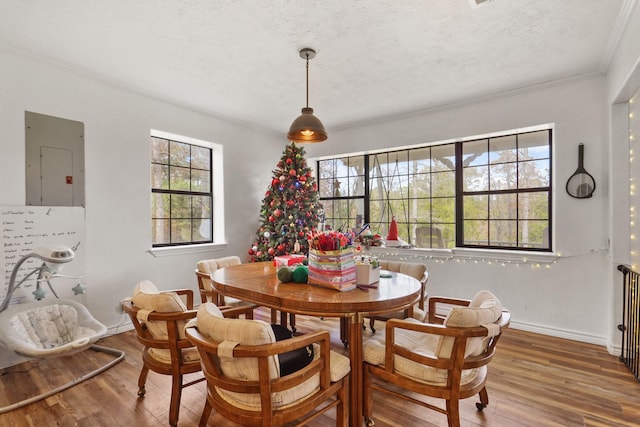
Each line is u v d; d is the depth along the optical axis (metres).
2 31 2.21
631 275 2.39
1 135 2.42
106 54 2.53
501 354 2.62
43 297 2.38
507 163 3.50
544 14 2.02
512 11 1.99
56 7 1.95
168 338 1.70
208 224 4.22
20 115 2.51
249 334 1.20
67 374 2.30
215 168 4.25
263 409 1.23
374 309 1.61
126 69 2.78
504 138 3.52
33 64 2.58
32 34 2.25
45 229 2.63
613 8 1.96
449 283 3.65
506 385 2.14
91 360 2.52
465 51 2.48
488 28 2.17
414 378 1.54
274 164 4.92
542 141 3.30
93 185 2.93
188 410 1.89
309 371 1.35
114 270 3.07
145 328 1.85
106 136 3.02
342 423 1.56
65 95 2.76
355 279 1.92
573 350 2.69
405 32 2.21
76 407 1.90
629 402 1.94
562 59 2.60
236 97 3.42
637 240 2.42
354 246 2.15
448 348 1.45
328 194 4.93
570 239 2.95
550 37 2.28
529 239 3.36
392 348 1.59
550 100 3.04
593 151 2.84
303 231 3.99
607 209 2.79
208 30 2.19
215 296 2.55
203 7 1.95
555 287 3.03
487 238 3.61
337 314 1.59
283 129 4.68
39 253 2.26
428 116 3.80
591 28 2.17
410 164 4.16
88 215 2.89
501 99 3.31
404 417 1.81
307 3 1.91
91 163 2.92
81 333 2.34
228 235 4.22
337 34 2.24
